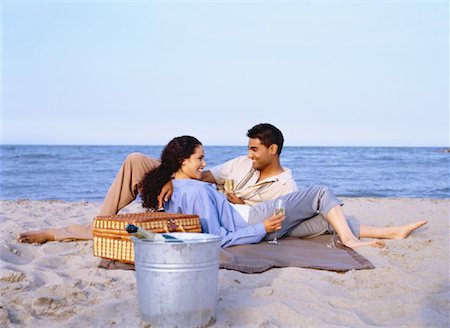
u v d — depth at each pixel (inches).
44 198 587.5
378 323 128.5
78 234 216.2
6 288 150.5
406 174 1026.7
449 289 151.4
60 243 210.1
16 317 129.8
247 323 124.7
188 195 188.1
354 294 147.7
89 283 154.5
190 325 118.9
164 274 116.6
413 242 206.4
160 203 191.5
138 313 130.3
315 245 199.5
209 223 187.5
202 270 118.6
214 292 122.6
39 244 211.3
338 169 1186.6
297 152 2429.9
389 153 2283.5
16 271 165.9
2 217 284.4
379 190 722.8
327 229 215.2
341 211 203.8
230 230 197.3
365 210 346.9
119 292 146.4
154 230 166.1
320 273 164.4
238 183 223.6
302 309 134.6
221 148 2876.5
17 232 227.6
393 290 150.6
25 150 2313.0
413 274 165.0
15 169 1093.1
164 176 191.6
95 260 182.5
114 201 208.7
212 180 227.8
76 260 184.1
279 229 199.5
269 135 215.3
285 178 220.7
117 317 128.0
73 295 143.9
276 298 141.8
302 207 206.1
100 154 1822.1
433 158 1740.9
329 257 182.4
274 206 200.4
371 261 180.7
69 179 842.8
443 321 127.9
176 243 115.9
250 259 177.3
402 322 128.0
